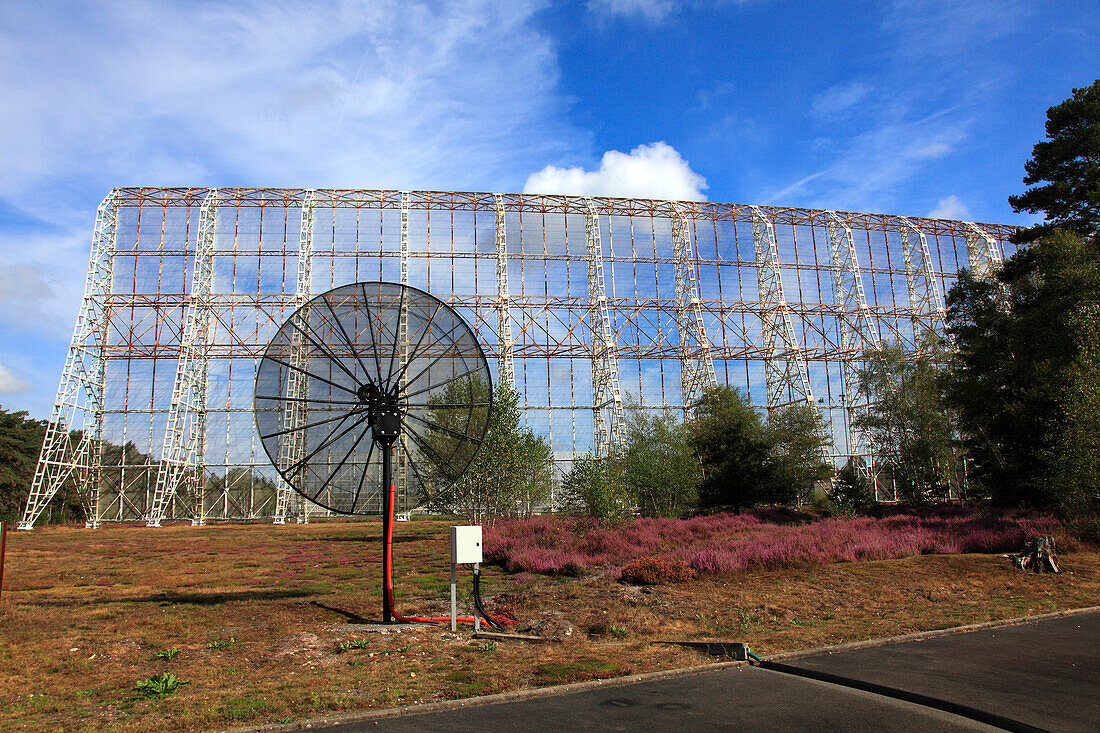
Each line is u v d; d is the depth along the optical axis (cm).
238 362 5434
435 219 5828
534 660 973
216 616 1378
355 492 1456
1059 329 3147
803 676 858
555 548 2466
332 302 1481
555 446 5634
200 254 5416
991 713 682
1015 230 6838
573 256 5947
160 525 4991
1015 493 3397
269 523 5269
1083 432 2480
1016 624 1196
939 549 2180
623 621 1278
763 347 6028
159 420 5328
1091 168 3569
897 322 6341
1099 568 1844
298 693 812
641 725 673
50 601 1628
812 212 6406
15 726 717
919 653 967
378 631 1191
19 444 5944
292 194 5684
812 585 1673
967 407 3666
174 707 776
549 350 5775
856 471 5659
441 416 1477
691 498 4150
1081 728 637
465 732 661
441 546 3091
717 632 1189
